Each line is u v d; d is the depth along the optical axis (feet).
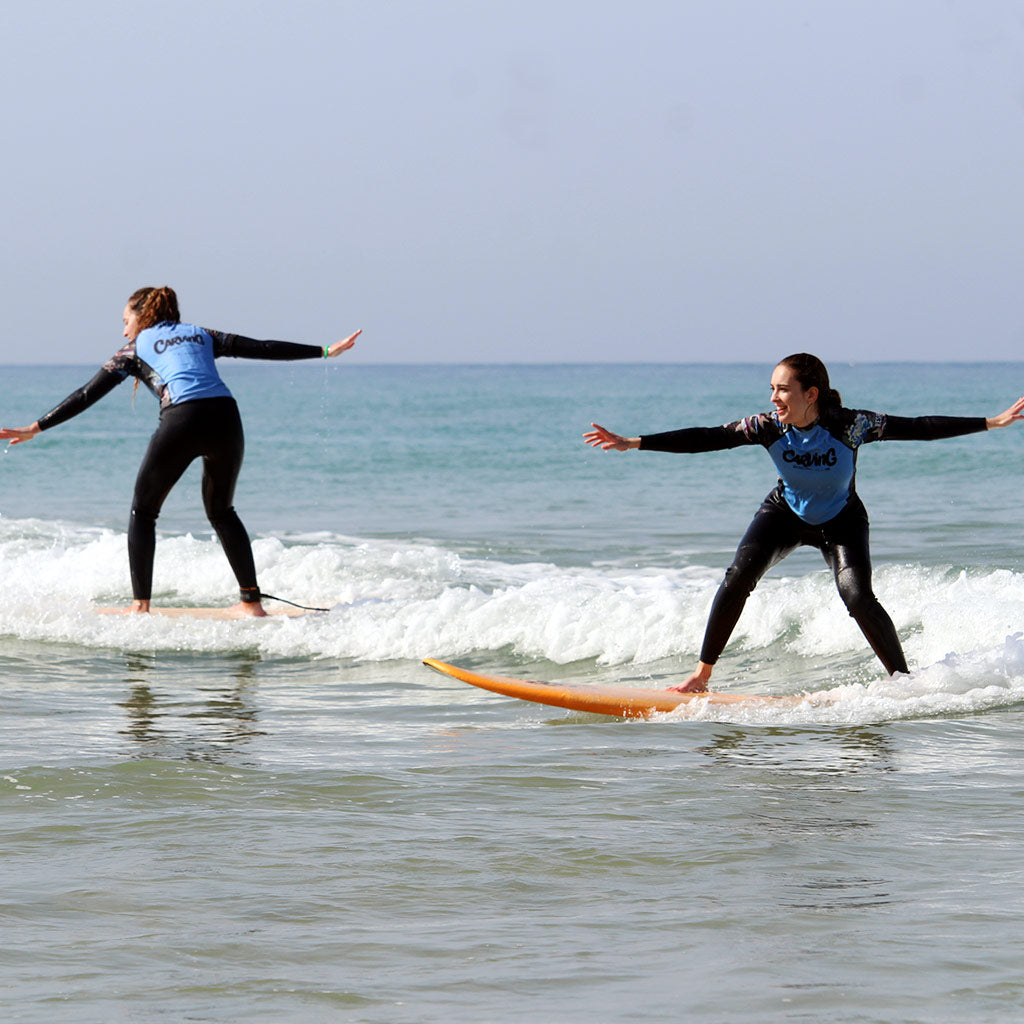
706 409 597.93
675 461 258.57
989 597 80.94
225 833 45.14
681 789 51.06
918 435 64.28
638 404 654.94
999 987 31.48
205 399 89.86
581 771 54.13
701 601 84.28
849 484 66.80
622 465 254.06
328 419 512.63
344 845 43.75
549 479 229.25
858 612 67.00
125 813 47.67
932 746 58.03
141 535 92.73
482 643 85.56
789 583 89.51
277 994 31.63
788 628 82.53
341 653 85.81
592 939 35.29
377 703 70.59
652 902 38.22
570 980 32.45
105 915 37.11
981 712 64.75
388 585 106.63
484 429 438.40
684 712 66.18
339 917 37.06
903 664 68.23
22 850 43.24
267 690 74.54
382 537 149.48
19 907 37.76
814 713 65.00
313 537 145.18
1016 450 254.06
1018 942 34.35
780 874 40.60
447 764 55.42
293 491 214.07
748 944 34.71
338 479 236.84
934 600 82.43
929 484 199.52
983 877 39.93
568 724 64.49
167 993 31.63
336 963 33.63
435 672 80.02
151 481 91.50
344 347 91.86
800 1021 29.78
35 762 55.16
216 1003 31.07
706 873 40.81
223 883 39.93
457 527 160.15
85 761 55.47
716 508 177.68
